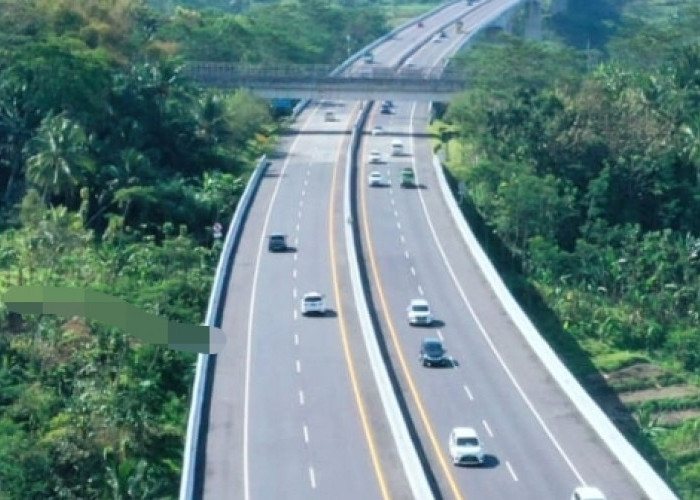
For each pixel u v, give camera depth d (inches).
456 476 7672.2
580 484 7564.0
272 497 7258.9
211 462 7746.1
